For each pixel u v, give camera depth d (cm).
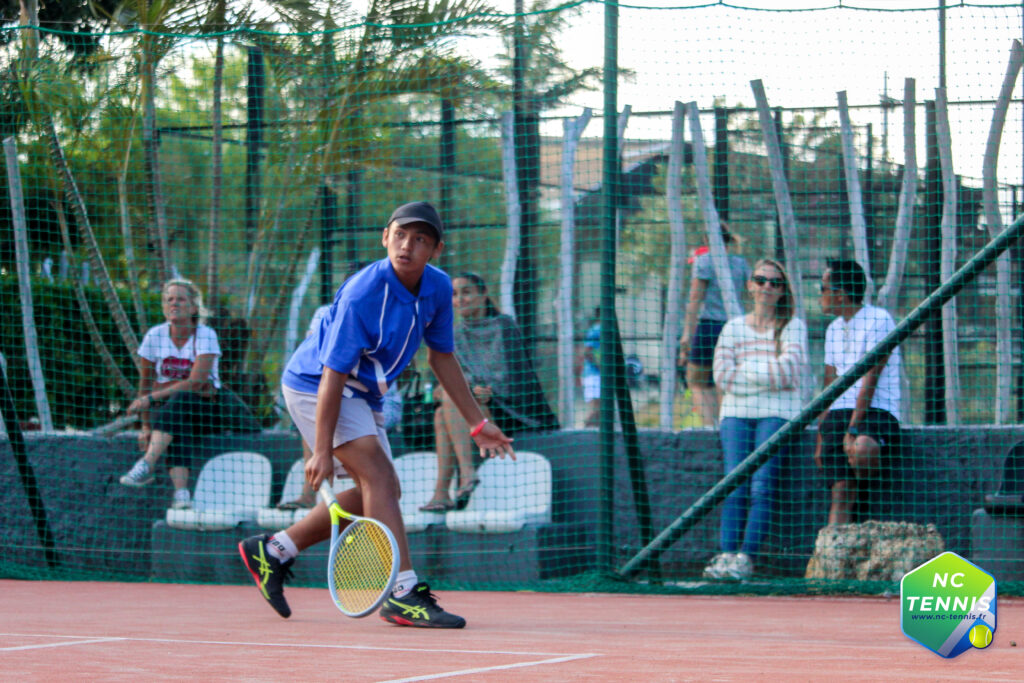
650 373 1778
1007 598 1190
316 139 2064
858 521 1384
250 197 2133
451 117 1989
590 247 1806
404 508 1494
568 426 1683
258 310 2044
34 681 485
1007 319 1484
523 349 1545
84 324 1875
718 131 1798
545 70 1830
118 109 1983
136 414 1636
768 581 1293
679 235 1659
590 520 1488
